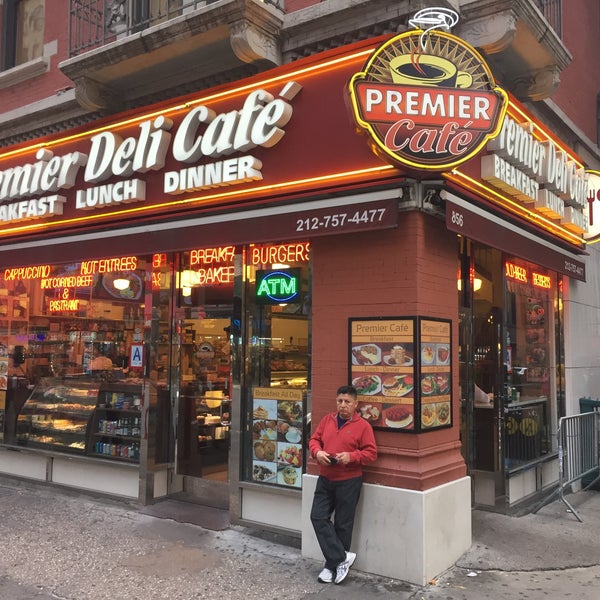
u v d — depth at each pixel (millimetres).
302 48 6395
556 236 7590
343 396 5090
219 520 6469
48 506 7098
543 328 8156
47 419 8234
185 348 7277
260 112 5945
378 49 4949
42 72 9031
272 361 6254
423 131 4910
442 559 5137
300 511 5930
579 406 8719
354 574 5102
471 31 6020
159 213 6750
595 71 10773
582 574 5129
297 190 5715
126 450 7355
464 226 5250
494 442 7016
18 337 8898
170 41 6539
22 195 8078
